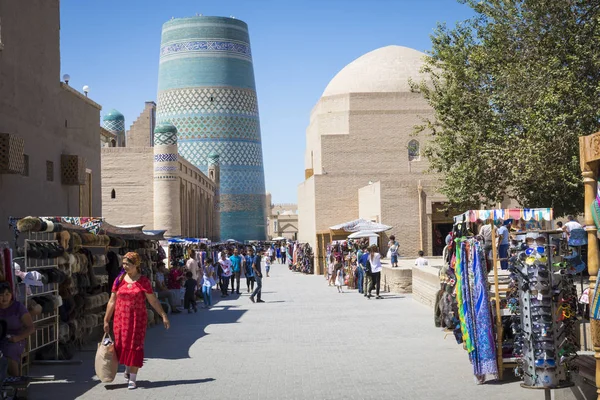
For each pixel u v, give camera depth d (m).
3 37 12.66
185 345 12.12
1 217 12.49
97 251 13.75
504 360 8.55
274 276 37.66
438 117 20.09
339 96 44.41
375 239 31.03
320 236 40.12
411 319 15.19
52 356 10.46
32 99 14.12
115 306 8.77
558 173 15.97
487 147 17.78
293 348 11.48
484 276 8.50
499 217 10.05
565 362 7.46
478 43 19.12
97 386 8.72
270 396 7.93
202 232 54.44
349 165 43.50
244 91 74.12
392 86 44.41
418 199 34.50
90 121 18.23
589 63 15.34
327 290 25.62
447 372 9.09
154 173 36.22
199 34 72.69
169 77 73.19
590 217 6.11
